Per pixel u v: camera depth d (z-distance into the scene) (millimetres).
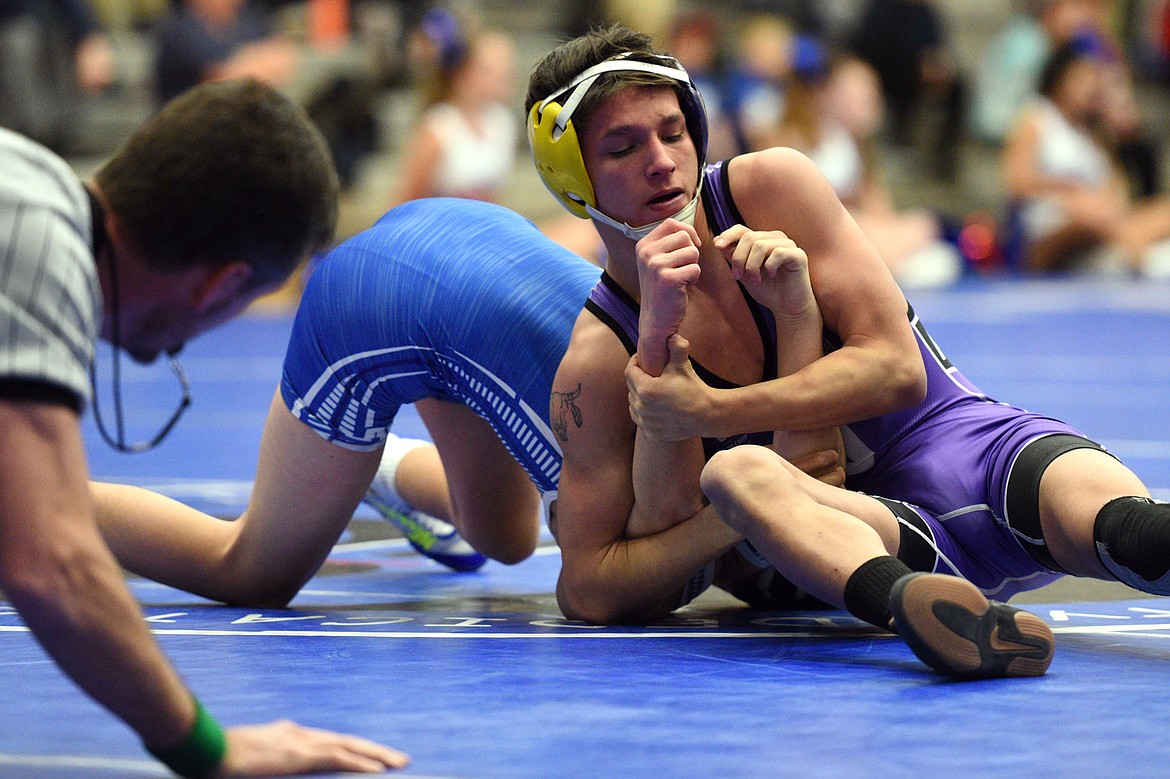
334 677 7539
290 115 6316
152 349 6520
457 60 34844
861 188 41594
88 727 6484
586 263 10070
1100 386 24781
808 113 39125
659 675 7578
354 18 46938
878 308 8633
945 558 8742
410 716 6660
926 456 9078
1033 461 8641
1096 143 43969
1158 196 46188
